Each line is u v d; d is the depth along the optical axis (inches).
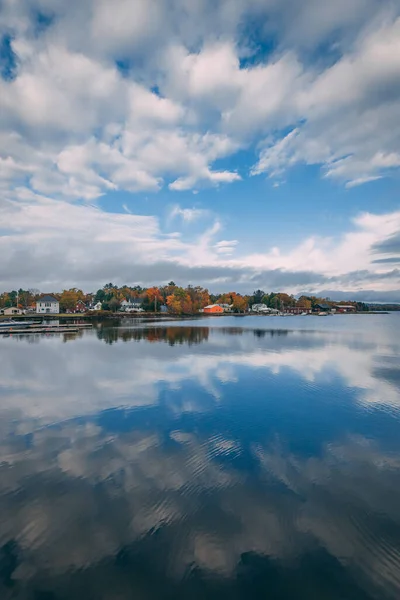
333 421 519.8
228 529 264.1
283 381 780.6
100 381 781.3
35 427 490.9
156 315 5600.4
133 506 294.2
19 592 208.7
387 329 2755.9
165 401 621.0
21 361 1057.5
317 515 282.4
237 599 204.4
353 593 208.8
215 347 1423.5
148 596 206.5
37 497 307.6
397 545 247.0
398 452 410.6
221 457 394.6
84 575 220.7
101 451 410.0
